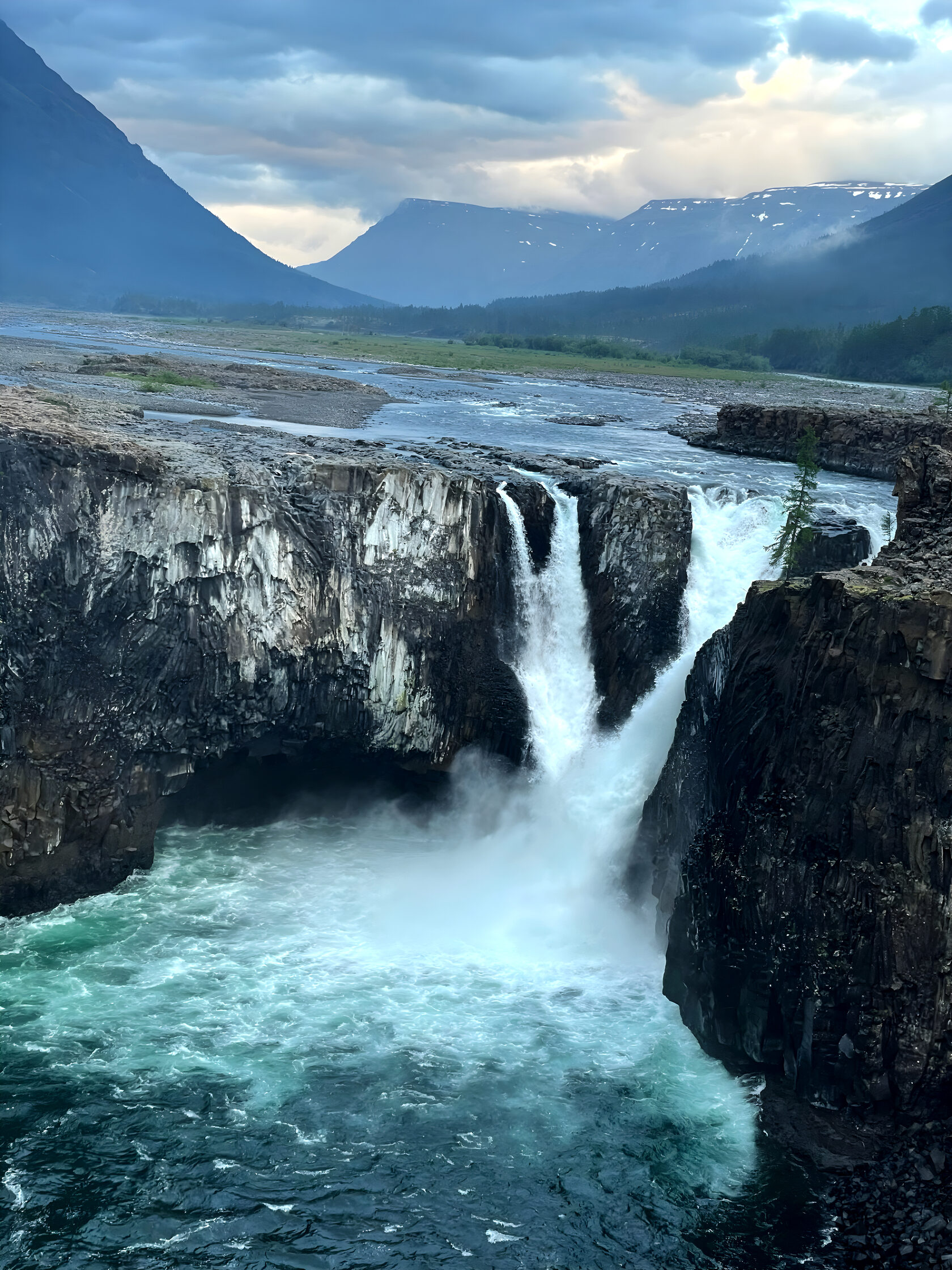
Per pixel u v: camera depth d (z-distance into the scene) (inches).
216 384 5846.5
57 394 3708.2
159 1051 1740.9
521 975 2023.9
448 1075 1728.6
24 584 2034.9
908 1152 1572.3
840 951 1640.0
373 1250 1398.9
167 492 2181.3
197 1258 1369.3
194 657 2257.6
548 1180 1530.5
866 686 1649.9
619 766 2556.6
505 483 2765.7
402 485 2512.3
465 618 2655.0
